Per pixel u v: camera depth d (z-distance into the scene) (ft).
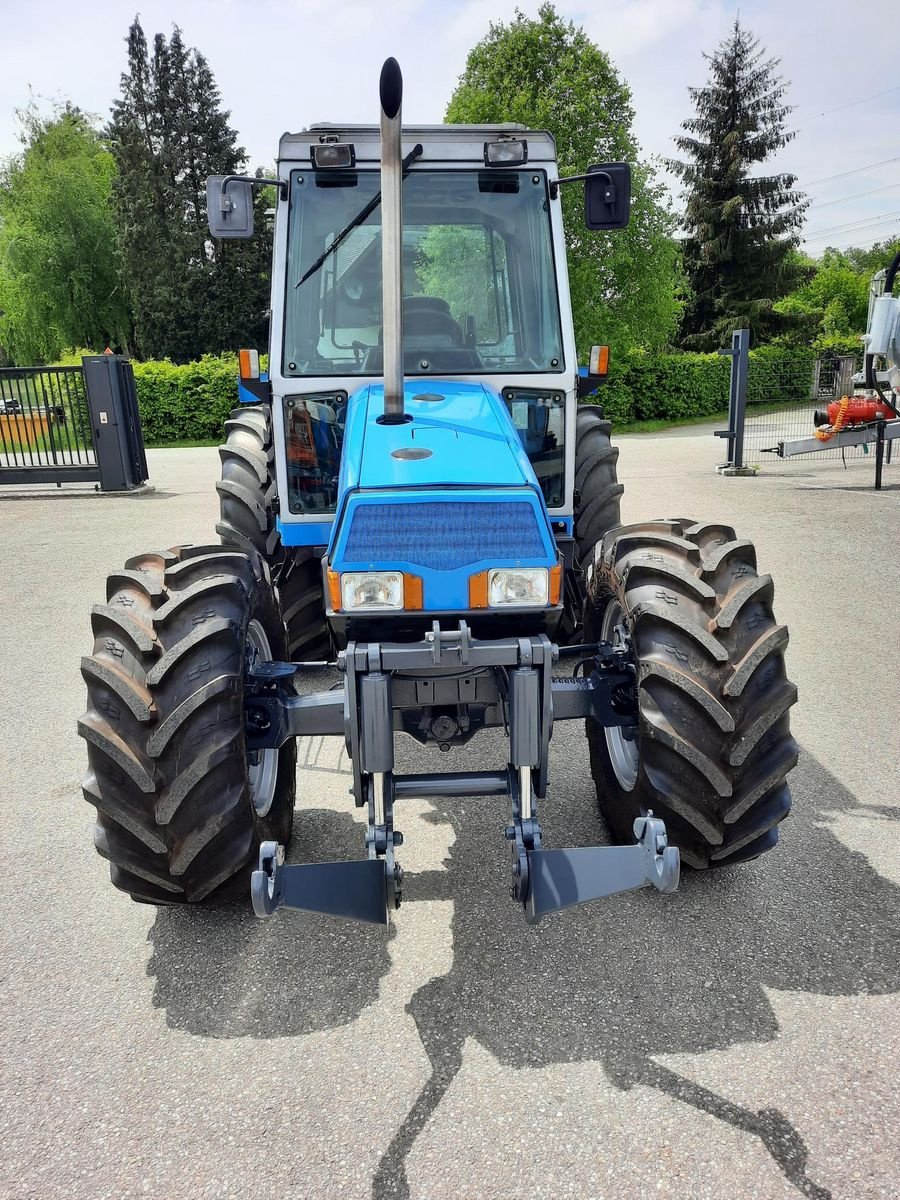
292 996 8.33
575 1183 6.26
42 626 20.77
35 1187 6.39
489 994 8.23
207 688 8.12
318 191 12.04
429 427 9.53
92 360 38.70
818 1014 7.82
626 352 81.51
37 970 8.80
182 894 8.65
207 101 144.87
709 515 30.53
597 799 11.44
